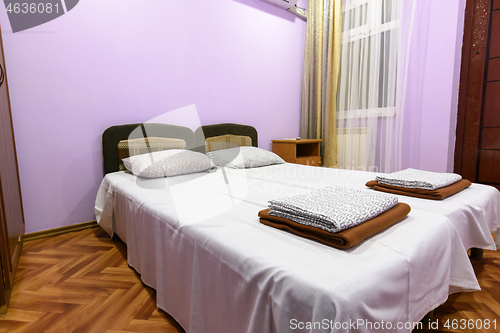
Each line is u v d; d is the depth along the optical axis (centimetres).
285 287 67
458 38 268
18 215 173
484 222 134
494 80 257
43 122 199
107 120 227
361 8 313
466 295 132
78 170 217
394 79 292
